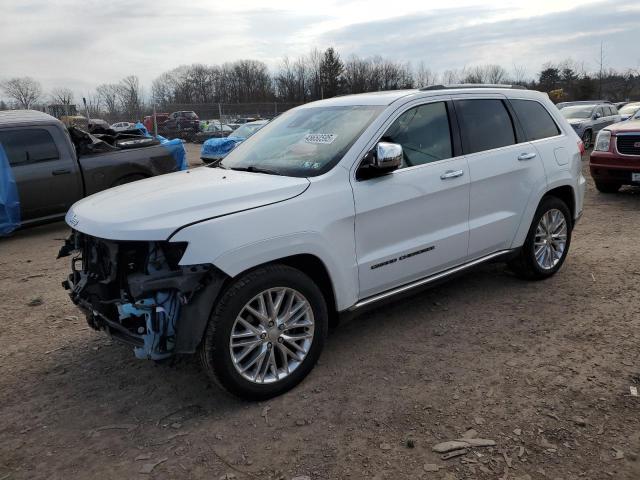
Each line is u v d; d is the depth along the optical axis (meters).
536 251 5.28
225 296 3.17
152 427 3.22
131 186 4.00
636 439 2.94
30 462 2.94
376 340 4.25
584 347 4.02
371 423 3.17
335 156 3.83
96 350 4.29
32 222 8.40
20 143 8.18
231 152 4.79
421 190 4.10
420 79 71.94
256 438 3.07
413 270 4.17
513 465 2.78
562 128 5.52
